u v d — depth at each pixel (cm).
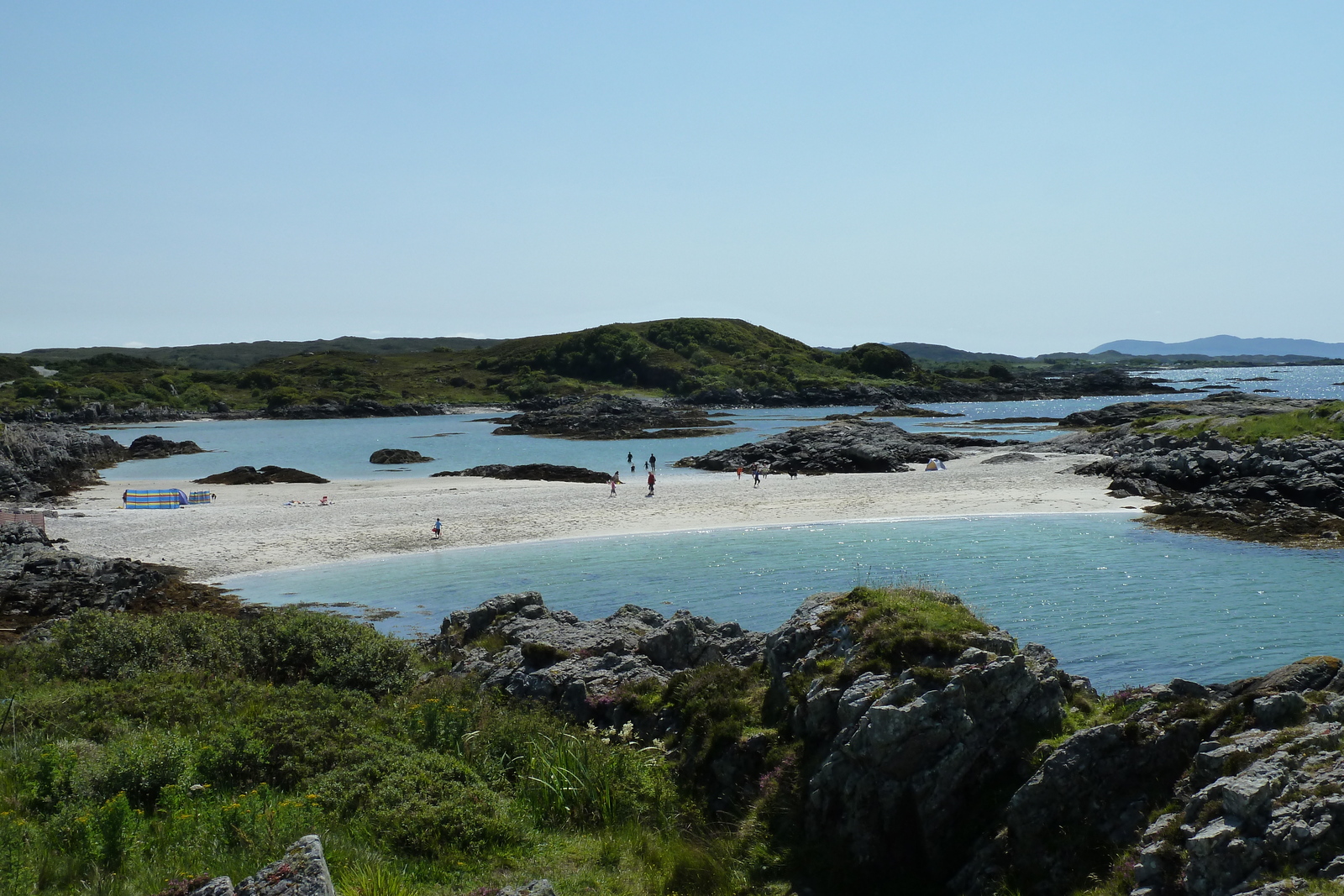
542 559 3966
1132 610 3034
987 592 3294
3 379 19700
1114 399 18912
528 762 1383
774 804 1200
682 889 1063
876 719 1116
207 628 2081
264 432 13075
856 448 7188
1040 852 1012
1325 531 4259
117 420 15888
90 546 4219
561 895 1005
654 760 1380
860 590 1489
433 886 976
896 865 1088
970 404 18338
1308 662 1126
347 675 1880
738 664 1961
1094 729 1074
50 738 1373
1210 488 5219
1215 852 854
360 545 4275
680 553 4081
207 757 1242
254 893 745
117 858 960
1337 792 860
